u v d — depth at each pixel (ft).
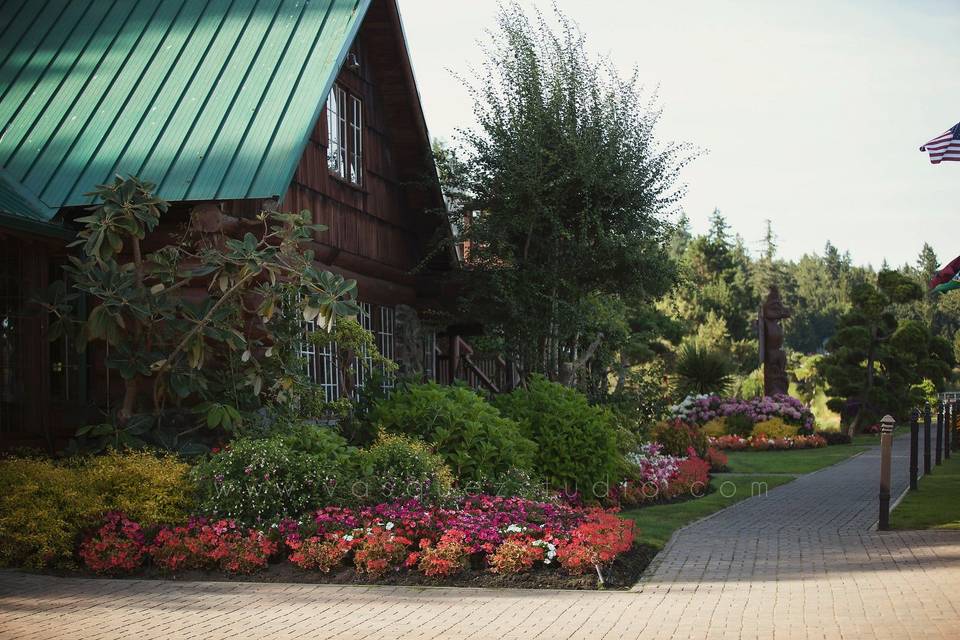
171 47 45.11
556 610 24.90
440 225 61.11
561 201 56.29
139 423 37.14
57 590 27.91
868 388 114.52
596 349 63.31
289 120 40.34
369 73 55.83
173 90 42.80
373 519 31.73
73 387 40.63
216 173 38.70
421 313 63.41
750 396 137.08
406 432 41.45
